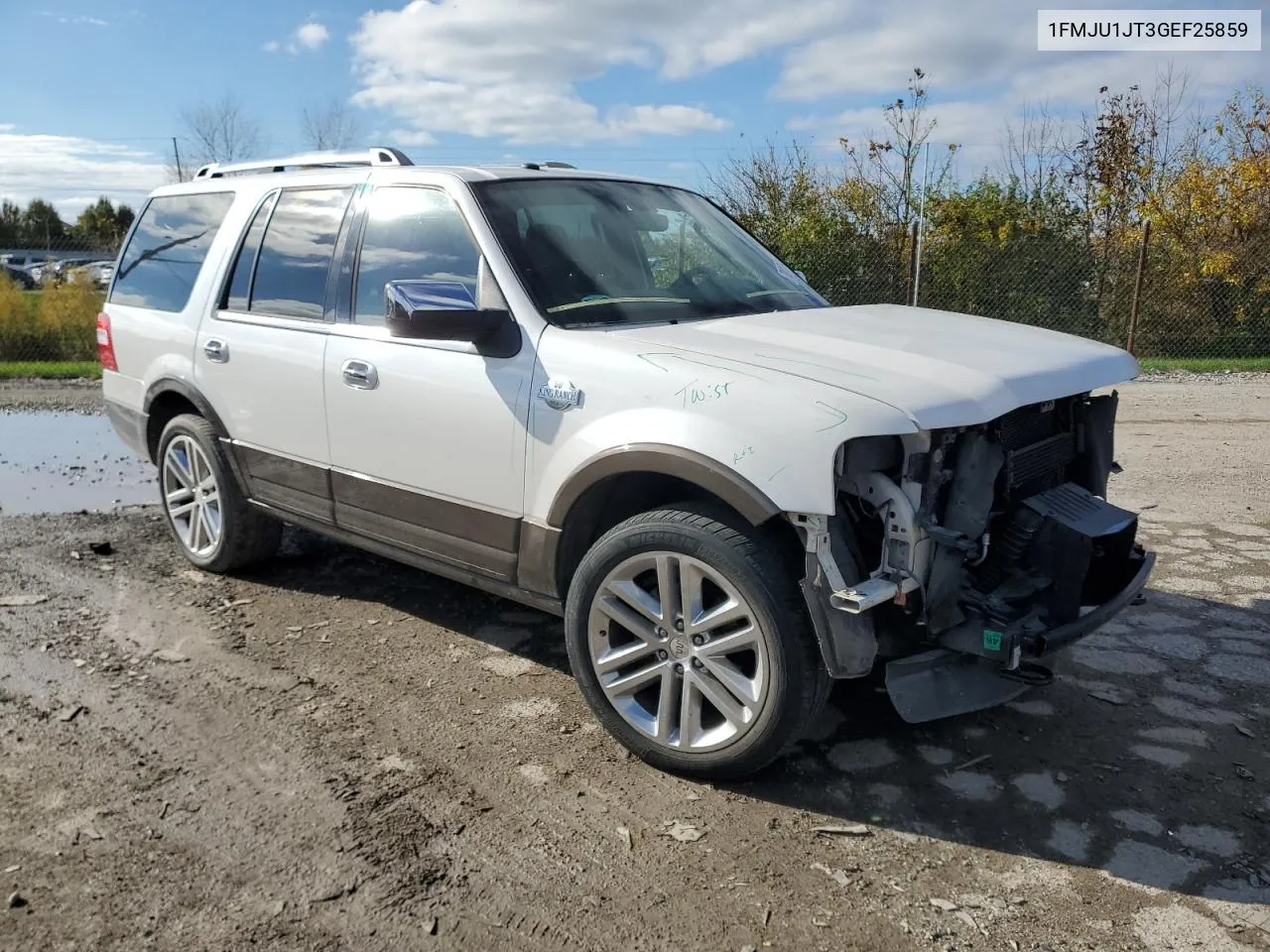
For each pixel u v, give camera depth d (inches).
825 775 127.7
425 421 148.1
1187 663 159.3
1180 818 118.0
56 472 297.9
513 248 143.8
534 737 137.6
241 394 182.2
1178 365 509.7
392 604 187.5
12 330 545.6
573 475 128.2
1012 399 117.4
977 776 127.4
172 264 205.5
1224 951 96.0
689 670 123.8
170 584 198.2
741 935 98.3
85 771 127.7
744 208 623.5
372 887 105.3
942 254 553.9
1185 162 595.8
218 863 109.0
